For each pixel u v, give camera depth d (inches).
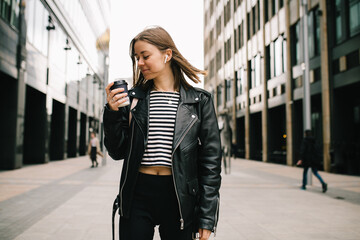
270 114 797.2
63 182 360.2
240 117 983.6
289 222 186.4
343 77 509.4
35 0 561.9
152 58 62.7
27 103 668.7
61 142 832.3
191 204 61.3
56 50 708.7
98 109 1310.3
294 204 243.1
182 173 60.1
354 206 236.4
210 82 1254.9
